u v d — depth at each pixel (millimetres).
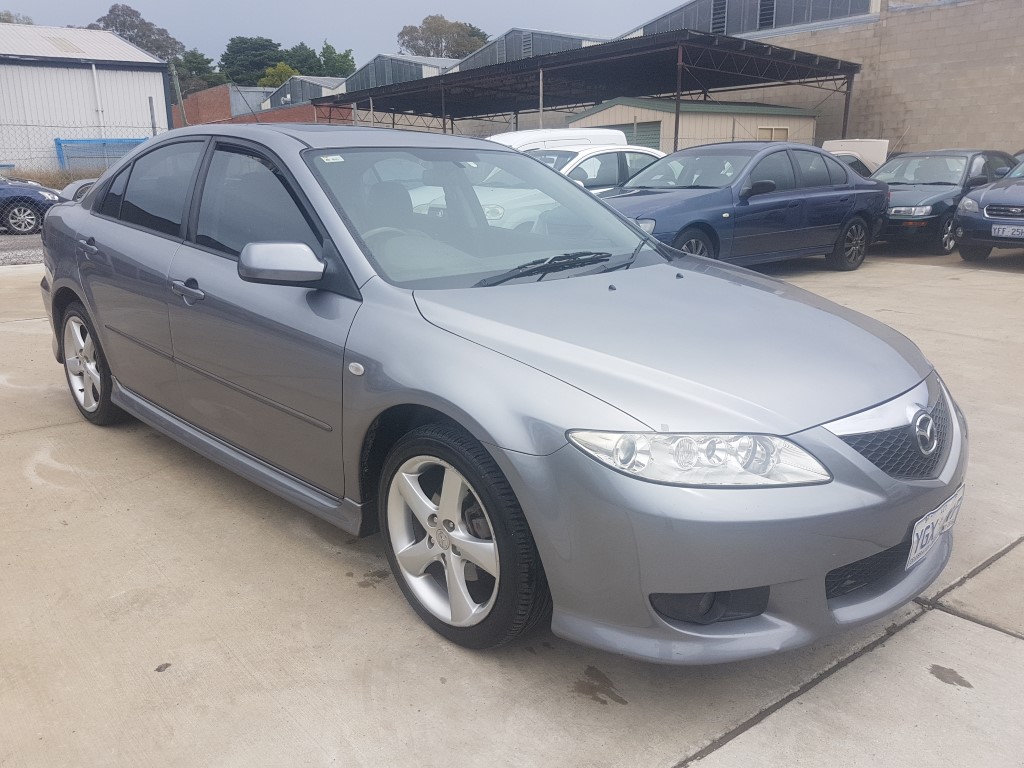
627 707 2232
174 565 2936
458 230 3051
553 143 11305
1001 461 3904
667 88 27625
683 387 2113
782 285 3205
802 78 23047
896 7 21734
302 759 2031
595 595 2086
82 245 3879
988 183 11320
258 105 49781
